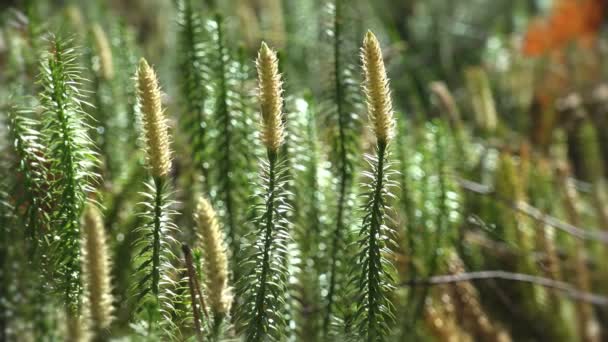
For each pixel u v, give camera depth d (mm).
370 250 304
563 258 567
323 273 395
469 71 766
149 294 302
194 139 413
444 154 448
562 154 679
